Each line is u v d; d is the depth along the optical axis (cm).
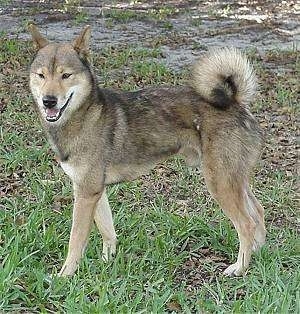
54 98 629
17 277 577
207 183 676
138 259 657
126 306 544
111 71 1372
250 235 664
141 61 1448
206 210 793
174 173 906
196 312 563
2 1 2231
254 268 654
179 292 585
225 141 662
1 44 1540
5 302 545
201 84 667
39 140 981
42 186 824
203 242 710
